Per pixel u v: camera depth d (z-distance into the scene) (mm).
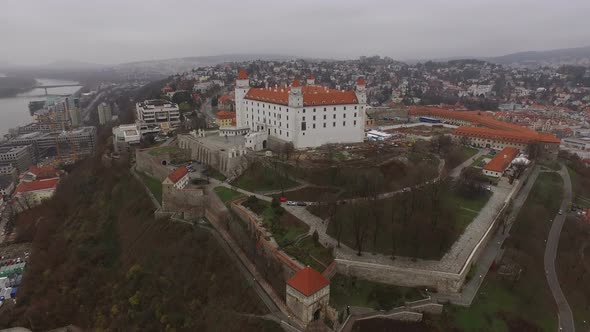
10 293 139875
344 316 83438
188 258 110812
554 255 118062
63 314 118750
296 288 81000
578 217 139750
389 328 81938
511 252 109625
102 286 122625
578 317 96188
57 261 142125
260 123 186500
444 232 108812
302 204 125750
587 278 109812
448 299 89375
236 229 111375
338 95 176250
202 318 93562
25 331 118562
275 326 83062
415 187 124938
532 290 99188
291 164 148375
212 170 162375
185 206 132125
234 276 100188
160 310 100500
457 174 162500
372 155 159250
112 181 179500
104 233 147375
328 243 104062
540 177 172250
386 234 107125
